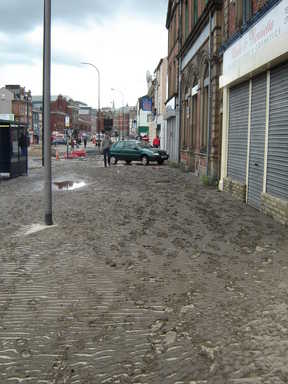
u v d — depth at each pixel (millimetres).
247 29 12023
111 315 4820
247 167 12875
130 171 25406
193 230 9094
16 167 21344
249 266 6570
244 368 3637
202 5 21109
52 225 9562
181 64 29188
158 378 3541
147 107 67562
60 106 152000
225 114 15469
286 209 9375
